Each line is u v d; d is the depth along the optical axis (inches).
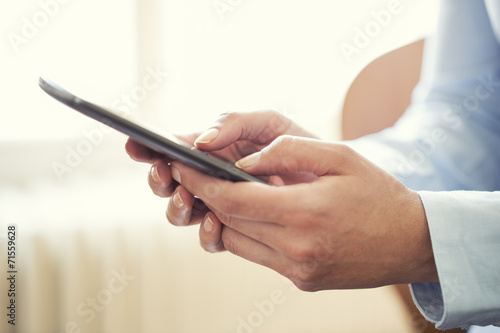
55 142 58.2
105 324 56.6
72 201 56.5
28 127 57.4
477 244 18.1
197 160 17.7
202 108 61.6
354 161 18.5
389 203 18.4
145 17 59.0
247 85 61.9
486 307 18.0
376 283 20.0
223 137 23.8
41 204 55.4
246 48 61.3
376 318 62.7
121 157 60.3
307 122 62.6
